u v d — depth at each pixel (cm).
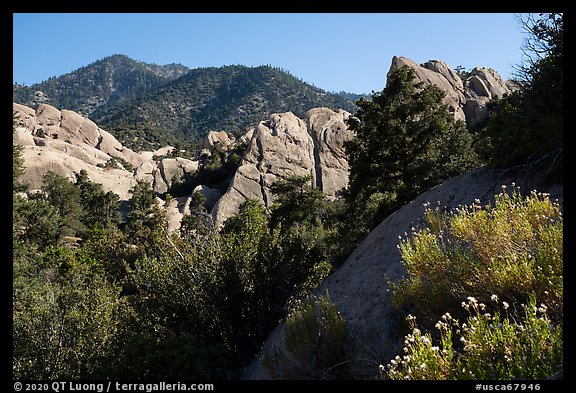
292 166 6259
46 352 971
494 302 421
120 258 3125
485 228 491
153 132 16562
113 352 921
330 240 2188
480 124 3384
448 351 332
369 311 666
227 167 7500
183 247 1171
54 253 3038
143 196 6700
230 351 972
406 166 1983
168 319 1026
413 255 532
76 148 8900
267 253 1057
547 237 418
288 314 930
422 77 5512
